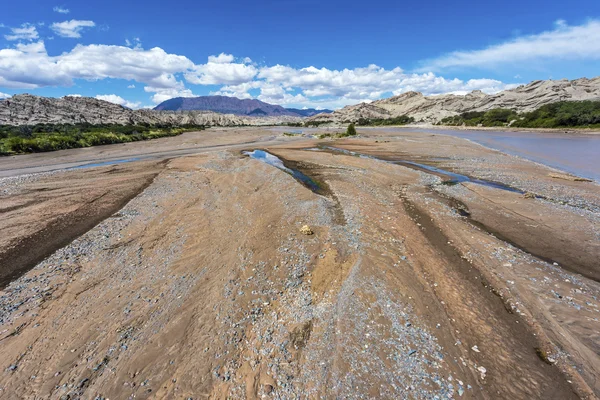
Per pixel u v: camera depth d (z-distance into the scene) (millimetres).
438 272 9703
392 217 14516
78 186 22328
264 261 10375
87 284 9484
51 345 6977
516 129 77250
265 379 5844
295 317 7543
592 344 6719
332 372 5926
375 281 9008
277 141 59188
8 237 13406
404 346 6582
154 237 12953
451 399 5398
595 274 9641
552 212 14859
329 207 16000
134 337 7117
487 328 7223
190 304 8242
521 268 9852
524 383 5785
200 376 5988
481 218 14516
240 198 17953
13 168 30422
